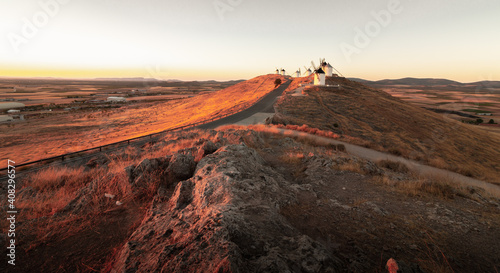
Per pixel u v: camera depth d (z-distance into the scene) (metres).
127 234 3.53
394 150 17.08
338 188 6.00
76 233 3.60
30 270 2.75
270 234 2.92
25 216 4.30
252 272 2.13
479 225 4.17
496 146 29.55
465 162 21.66
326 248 3.02
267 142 14.04
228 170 4.77
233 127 20.50
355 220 4.17
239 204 3.44
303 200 4.92
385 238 3.62
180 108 69.44
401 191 5.83
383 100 57.44
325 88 62.38
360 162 8.44
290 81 96.94
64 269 2.77
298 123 28.33
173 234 2.96
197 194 3.96
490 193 6.98
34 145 31.42
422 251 3.31
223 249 2.28
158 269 2.28
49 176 7.68
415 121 38.97
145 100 111.44
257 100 50.53
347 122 33.78
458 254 3.30
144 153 11.37
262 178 5.08
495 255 3.31
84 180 7.06
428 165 14.41
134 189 5.00
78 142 31.62
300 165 8.41
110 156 11.16
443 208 4.88
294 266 2.38
